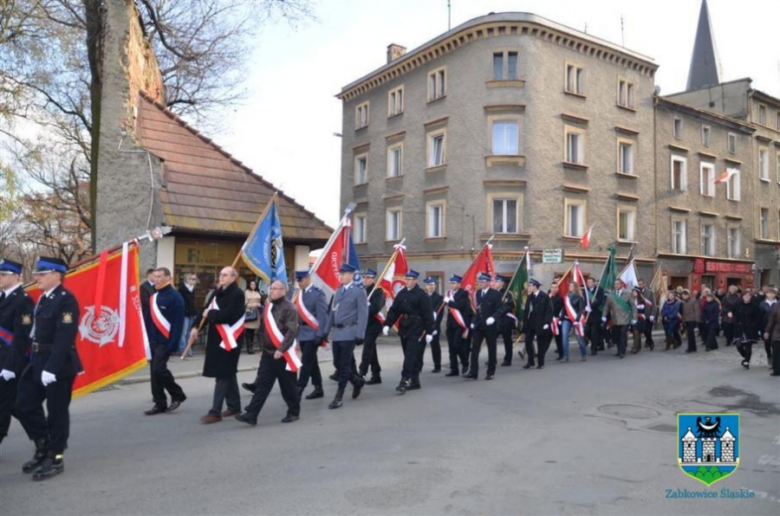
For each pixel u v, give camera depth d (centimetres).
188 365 1291
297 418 801
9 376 579
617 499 510
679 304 1800
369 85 3256
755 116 3734
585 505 495
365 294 923
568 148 2730
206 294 1555
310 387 1074
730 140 3553
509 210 2592
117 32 1524
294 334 777
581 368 1348
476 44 2623
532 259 2531
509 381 1150
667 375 1241
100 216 1486
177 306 844
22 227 3147
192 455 633
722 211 3459
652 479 564
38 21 1436
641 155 3009
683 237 3216
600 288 1631
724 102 3762
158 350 836
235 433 729
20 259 3731
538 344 1351
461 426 772
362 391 1033
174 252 1514
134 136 1526
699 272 3244
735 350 1767
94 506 488
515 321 1410
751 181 3681
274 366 779
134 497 509
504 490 529
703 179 3384
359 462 609
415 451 652
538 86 2598
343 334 902
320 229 1730
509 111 2572
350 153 3406
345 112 3475
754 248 3669
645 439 715
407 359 1019
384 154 3136
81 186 2859
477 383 1124
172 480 553
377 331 1074
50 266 577
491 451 654
